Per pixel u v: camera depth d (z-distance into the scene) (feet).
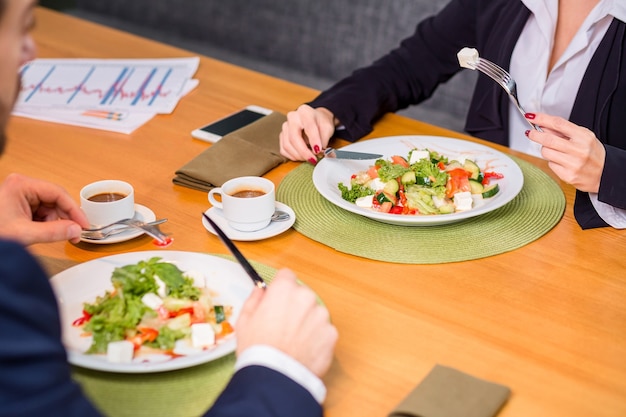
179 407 3.21
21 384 2.24
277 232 4.50
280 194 5.00
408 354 3.60
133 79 6.73
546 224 4.68
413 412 3.09
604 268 4.29
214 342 3.49
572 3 6.00
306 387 2.93
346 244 4.45
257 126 5.73
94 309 3.60
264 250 4.42
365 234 4.56
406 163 5.16
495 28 6.33
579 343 3.70
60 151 5.59
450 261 4.30
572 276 4.21
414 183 4.86
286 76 13.04
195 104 6.36
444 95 11.71
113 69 6.91
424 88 6.63
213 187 5.02
